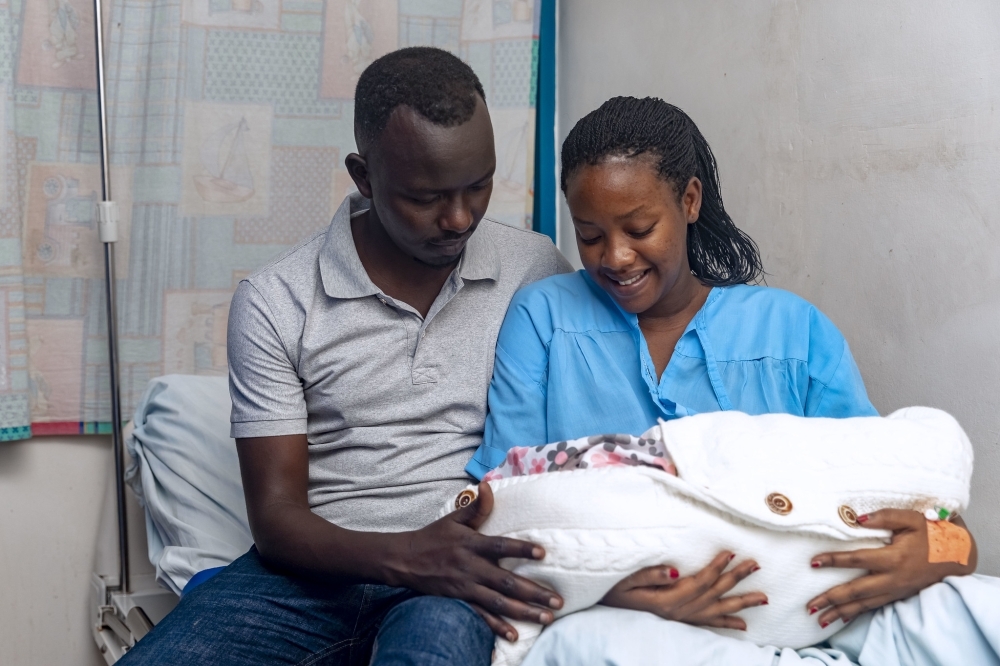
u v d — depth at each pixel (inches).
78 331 90.2
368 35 93.1
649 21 87.5
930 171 60.0
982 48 56.2
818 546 45.6
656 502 45.4
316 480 60.8
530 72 96.2
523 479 48.2
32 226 88.2
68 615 94.7
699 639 43.8
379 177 56.1
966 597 43.3
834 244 68.2
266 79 91.0
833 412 57.0
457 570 46.9
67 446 93.5
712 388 57.8
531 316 61.3
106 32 87.9
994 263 55.9
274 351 59.2
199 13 89.1
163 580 74.4
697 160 59.2
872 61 63.9
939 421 49.8
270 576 57.3
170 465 78.9
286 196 92.0
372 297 60.2
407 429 60.5
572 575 45.0
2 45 85.1
